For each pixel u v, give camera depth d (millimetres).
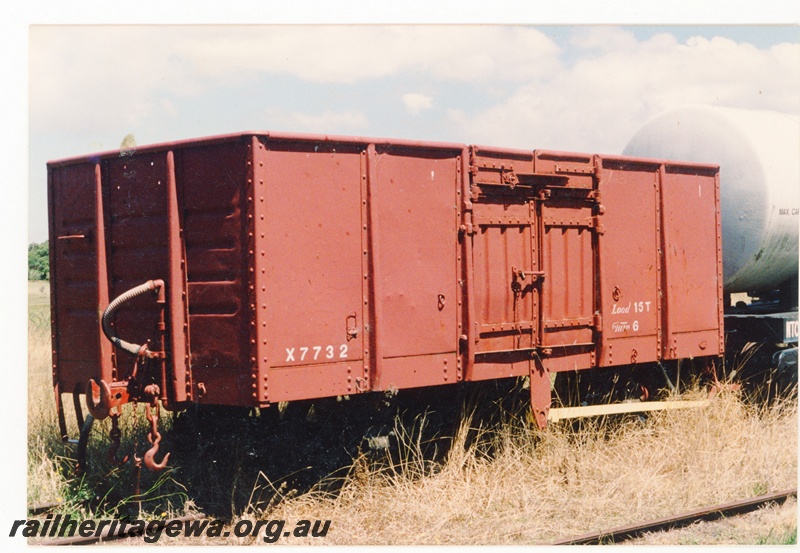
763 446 9758
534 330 9281
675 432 9875
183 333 7738
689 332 11062
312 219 7582
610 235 10102
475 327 8680
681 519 7758
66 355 9031
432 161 8469
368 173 7938
